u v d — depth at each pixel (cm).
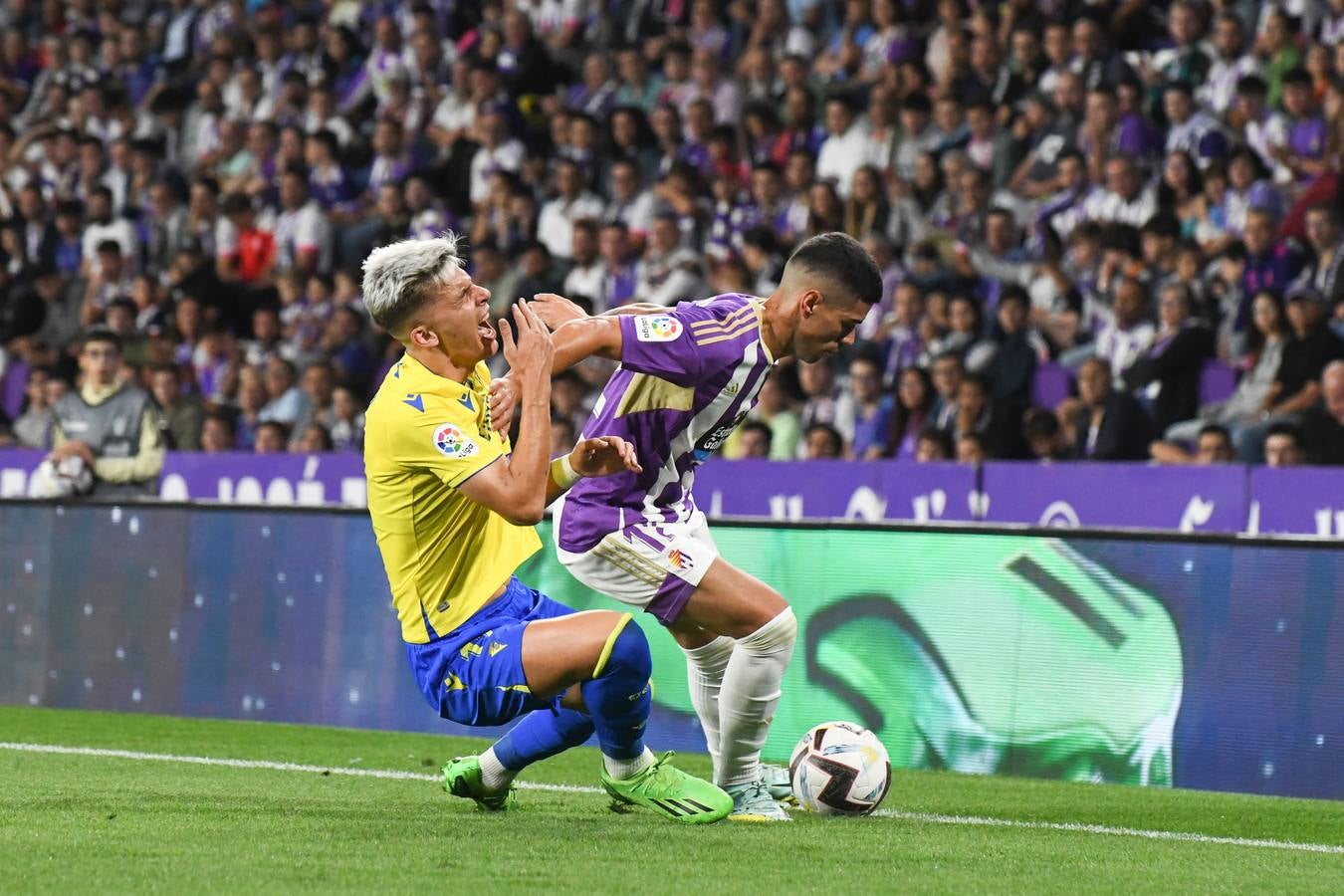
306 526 2669
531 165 4128
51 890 1033
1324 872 1288
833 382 3309
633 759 1433
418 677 1378
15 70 5516
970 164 3562
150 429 3344
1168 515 2559
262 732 2484
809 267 1437
